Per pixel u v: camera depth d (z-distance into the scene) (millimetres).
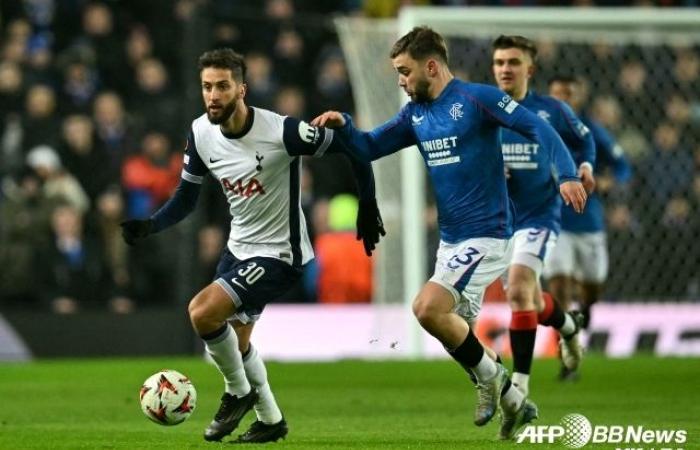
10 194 55531
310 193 61188
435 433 26328
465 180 24594
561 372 40500
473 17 52844
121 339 55938
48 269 55656
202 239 58188
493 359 25297
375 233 25641
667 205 59531
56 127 59156
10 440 25156
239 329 24219
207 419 30234
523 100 33250
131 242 24672
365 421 29516
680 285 59188
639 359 50500
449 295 23953
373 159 25250
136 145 60094
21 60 62250
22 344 54719
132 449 23250
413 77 24750
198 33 57562
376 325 56312
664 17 52750
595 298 43031
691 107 61031
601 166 42844
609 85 61688
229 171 24188
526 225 30625
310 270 59594
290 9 69750
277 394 38125
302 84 67562
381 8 70000
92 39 65688
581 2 70875
